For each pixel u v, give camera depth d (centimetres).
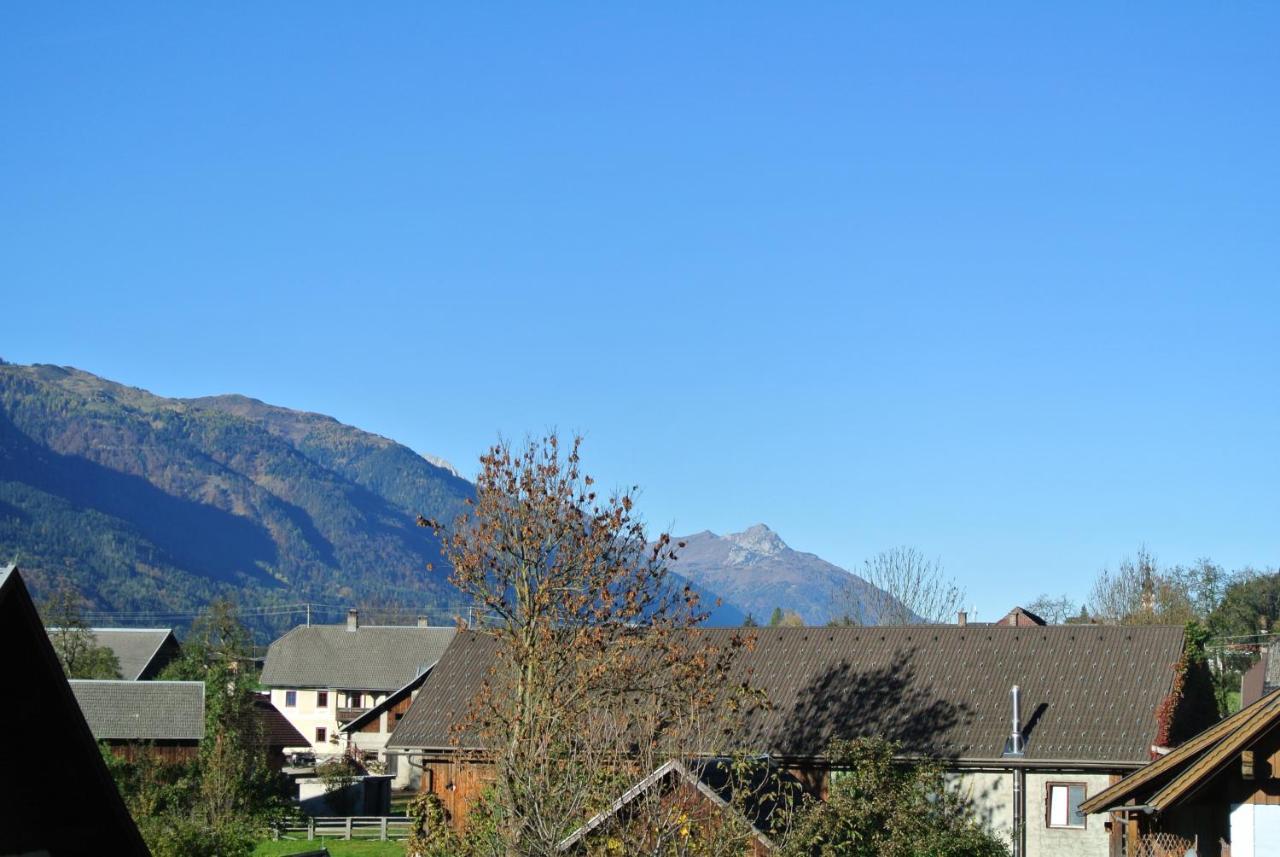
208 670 5456
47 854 1731
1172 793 2486
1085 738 3991
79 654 9375
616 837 2412
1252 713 2553
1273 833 2462
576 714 2823
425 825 3008
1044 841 3919
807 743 4181
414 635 11456
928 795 3781
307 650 11350
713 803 2584
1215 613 9231
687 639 3231
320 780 6600
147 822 3634
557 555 3316
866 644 4622
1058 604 9325
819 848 2984
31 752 1670
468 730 3322
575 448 3428
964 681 4331
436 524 3397
